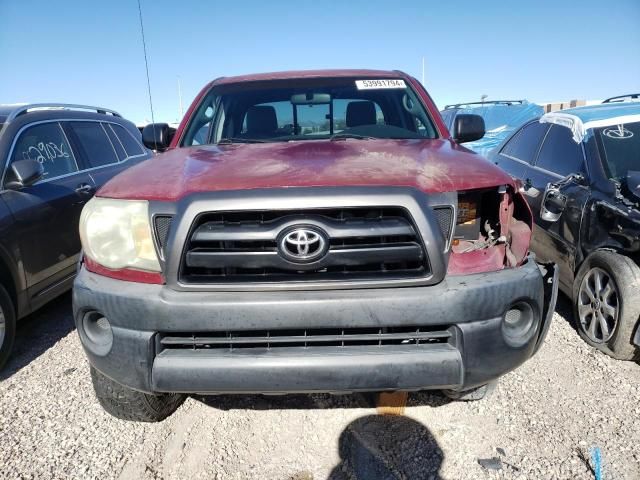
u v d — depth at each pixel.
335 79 3.71
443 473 2.31
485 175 2.19
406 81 3.74
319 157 2.42
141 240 2.06
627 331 3.16
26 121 4.07
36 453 2.51
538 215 4.38
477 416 2.71
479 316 1.98
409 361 1.95
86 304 2.11
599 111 4.36
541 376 3.10
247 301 1.94
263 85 3.71
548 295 2.33
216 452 2.50
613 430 2.57
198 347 2.04
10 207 3.52
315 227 1.95
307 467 2.38
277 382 1.96
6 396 3.04
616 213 3.35
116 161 5.18
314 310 1.93
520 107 10.49
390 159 2.37
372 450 2.48
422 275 1.98
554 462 2.36
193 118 3.56
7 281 3.47
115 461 2.45
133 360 2.02
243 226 1.97
